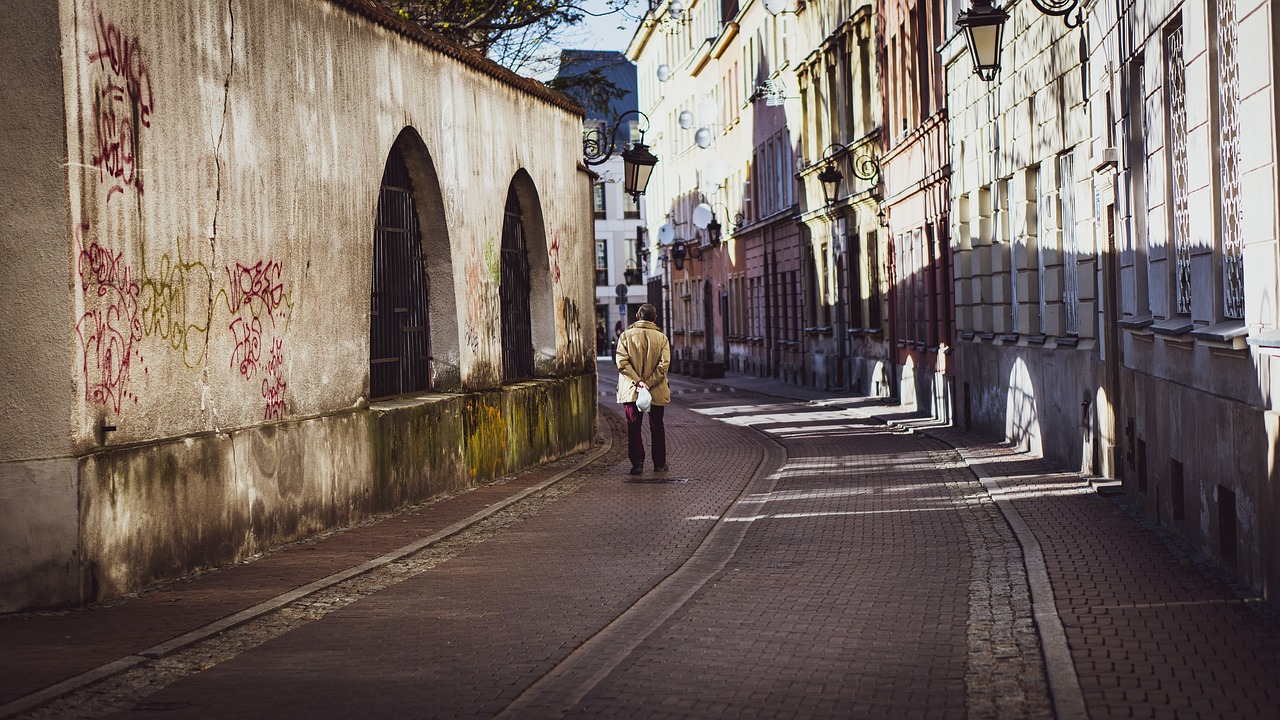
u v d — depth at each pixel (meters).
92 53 9.95
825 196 39.00
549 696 7.48
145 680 7.93
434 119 16.73
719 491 17.41
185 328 11.13
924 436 25.80
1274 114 9.12
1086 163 17.75
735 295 60.25
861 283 38.88
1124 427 15.42
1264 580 9.55
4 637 8.81
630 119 91.19
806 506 15.73
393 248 16.30
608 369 73.25
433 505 15.81
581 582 11.02
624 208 103.25
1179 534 12.51
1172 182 12.80
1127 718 6.71
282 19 12.91
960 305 26.81
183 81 11.14
